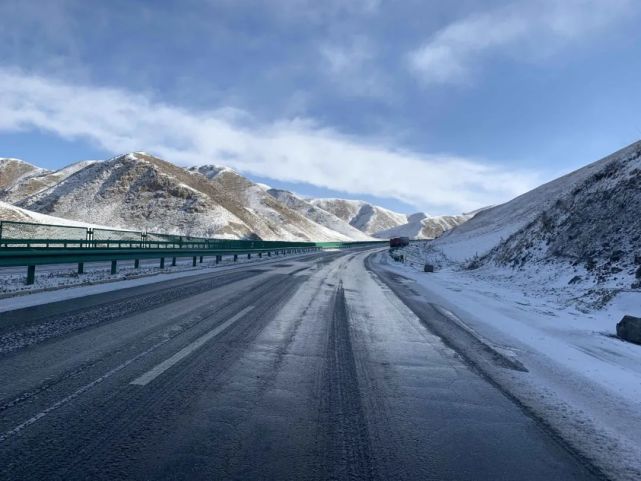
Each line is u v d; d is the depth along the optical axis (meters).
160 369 4.88
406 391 4.58
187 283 13.82
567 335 8.34
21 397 3.90
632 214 18.42
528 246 25.34
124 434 3.28
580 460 3.21
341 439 3.38
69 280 12.79
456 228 98.19
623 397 4.68
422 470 2.97
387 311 10.16
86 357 5.22
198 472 2.80
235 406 3.94
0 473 2.67
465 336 7.69
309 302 10.88
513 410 4.16
